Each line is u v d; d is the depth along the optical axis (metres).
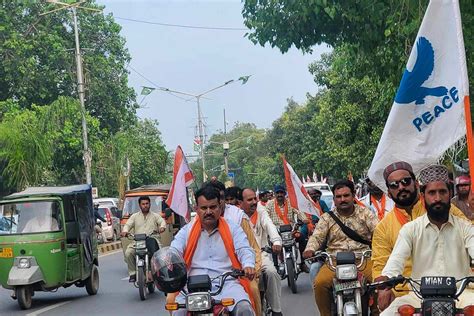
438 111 7.34
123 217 20.50
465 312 5.26
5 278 13.89
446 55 7.29
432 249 5.96
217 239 7.21
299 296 13.81
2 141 30.23
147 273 14.77
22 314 13.34
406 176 6.59
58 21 42.38
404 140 7.38
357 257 8.41
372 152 31.94
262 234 10.94
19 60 39.12
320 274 8.23
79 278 14.91
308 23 15.45
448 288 5.23
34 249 13.85
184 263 6.43
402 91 7.36
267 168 93.25
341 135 33.12
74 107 33.78
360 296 7.36
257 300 7.88
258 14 15.73
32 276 13.68
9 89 40.03
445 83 7.30
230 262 7.18
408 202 6.62
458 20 7.19
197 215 7.24
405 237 6.00
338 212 8.54
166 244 18.48
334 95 33.69
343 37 15.53
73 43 42.75
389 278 5.73
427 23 7.29
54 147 37.03
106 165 44.41
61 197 14.37
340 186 8.44
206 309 6.36
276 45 15.87
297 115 61.12
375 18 14.05
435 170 5.89
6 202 14.37
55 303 14.64
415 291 5.51
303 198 12.58
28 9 40.62
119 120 45.00
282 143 61.19
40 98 40.97
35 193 14.41
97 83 43.12
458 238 5.95
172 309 6.48
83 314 13.09
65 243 14.27
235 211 8.05
